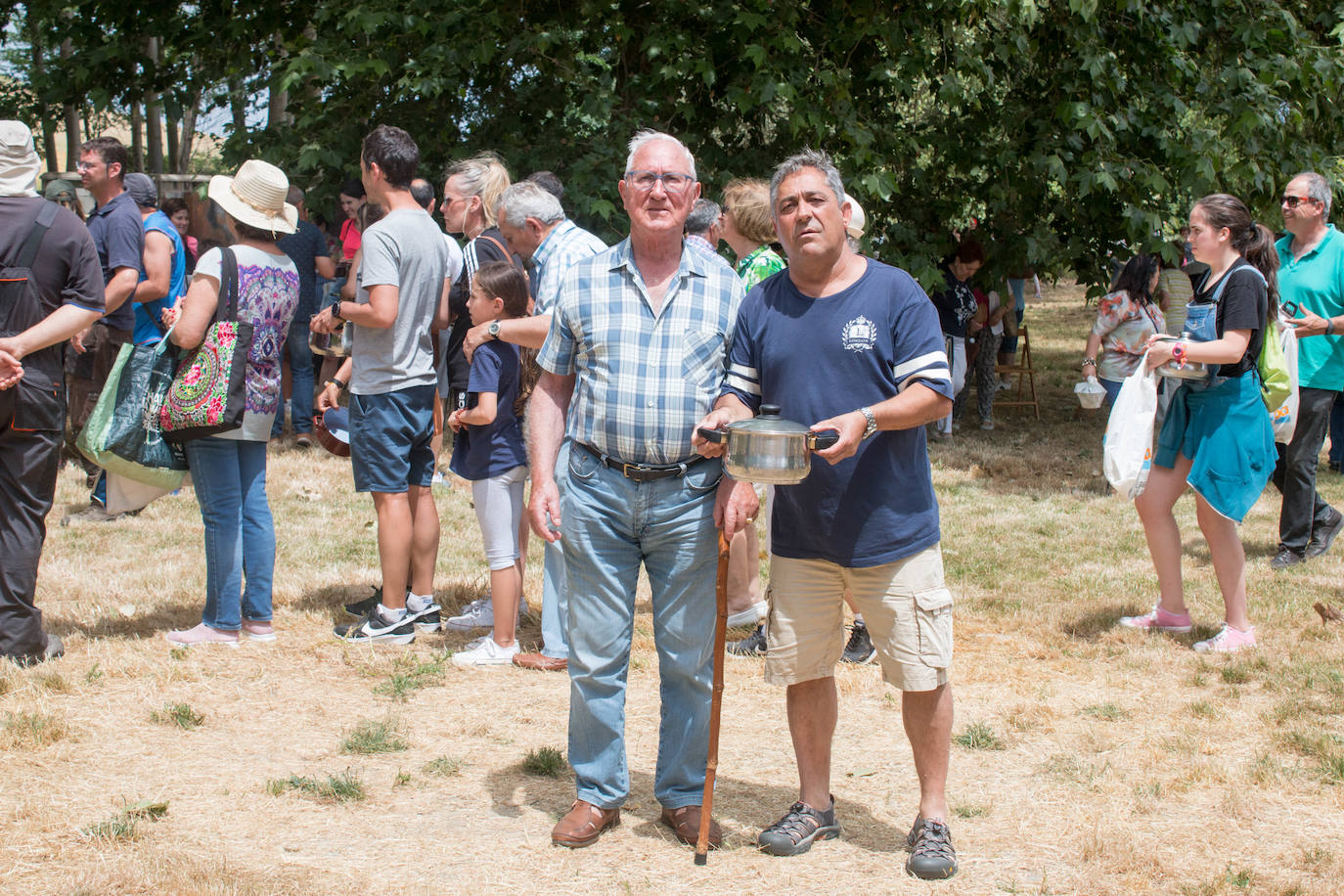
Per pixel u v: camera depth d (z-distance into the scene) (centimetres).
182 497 845
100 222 724
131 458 517
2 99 1400
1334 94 1216
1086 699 490
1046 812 384
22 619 499
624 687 361
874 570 334
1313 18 1274
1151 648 554
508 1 1062
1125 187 1116
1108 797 395
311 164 1014
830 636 346
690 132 1098
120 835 351
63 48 1541
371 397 539
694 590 349
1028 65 1178
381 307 521
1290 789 399
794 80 1027
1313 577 674
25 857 336
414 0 1029
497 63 1079
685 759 361
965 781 409
